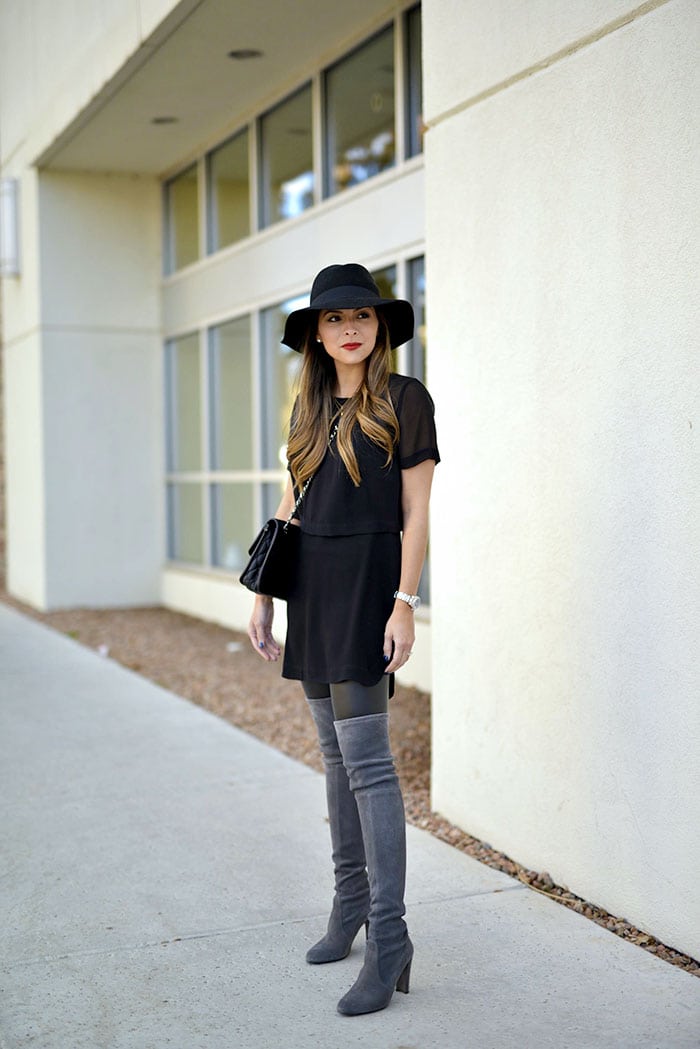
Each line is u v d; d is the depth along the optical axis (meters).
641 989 3.04
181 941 3.42
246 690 7.27
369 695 2.98
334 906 3.27
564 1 3.58
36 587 11.08
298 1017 2.92
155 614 10.62
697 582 3.12
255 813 4.68
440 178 4.31
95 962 3.28
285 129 8.37
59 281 10.59
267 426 9.04
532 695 3.86
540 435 3.77
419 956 3.27
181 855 4.19
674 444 3.19
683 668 3.18
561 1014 2.90
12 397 11.80
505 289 3.94
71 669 8.01
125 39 7.44
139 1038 2.82
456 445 4.26
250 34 7.03
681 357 3.16
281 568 3.10
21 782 5.18
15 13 10.71
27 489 11.31
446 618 4.36
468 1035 2.80
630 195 3.34
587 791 3.60
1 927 3.55
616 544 3.43
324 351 3.18
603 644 3.50
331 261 7.67
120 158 10.13
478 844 4.18
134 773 5.32
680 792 3.21
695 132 3.08
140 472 11.02
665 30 3.18
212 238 9.84
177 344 10.83
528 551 3.85
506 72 3.88
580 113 3.54
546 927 3.46
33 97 10.13
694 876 3.17
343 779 3.17
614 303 3.42
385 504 2.99
